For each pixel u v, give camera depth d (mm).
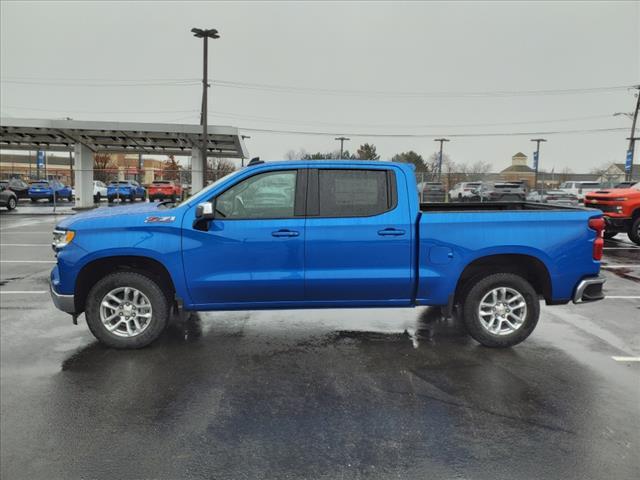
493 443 3398
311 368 4727
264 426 3617
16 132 27594
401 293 5172
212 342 5465
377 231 5043
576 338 5660
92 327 5098
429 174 29188
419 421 3697
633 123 42781
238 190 5070
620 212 13500
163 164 78125
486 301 5289
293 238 5000
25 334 5699
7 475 3027
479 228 5102
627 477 3027
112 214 5125
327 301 5176
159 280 5180
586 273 5230
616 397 4113
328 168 5113
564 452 3289
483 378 4496
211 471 3074
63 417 3740
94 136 28734
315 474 3045
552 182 45281
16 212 26672
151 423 3658
